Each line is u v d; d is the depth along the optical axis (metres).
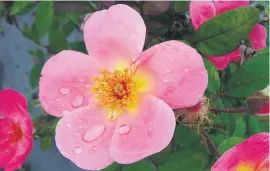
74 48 0.22
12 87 0.32
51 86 0.15
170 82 0.14
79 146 0.15
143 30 0.15
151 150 0.13
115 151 0.14
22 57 0.31
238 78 0.16
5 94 0.17
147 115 0.14
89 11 0.20
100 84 0.16
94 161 0.15
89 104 0.15
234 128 0.17
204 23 0.16
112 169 0.17
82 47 0.22
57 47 0.22
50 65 0.15
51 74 0.15
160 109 0.14
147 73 0.15
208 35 0.17
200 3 0.17
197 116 0.15
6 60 0.32
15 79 0.32
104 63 0.15
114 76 0.15
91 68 0.16
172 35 0.19
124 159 0.14
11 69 0.32
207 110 0.16
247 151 0.14
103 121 0.15
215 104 0.17
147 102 0.15
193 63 0.14
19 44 0.31
